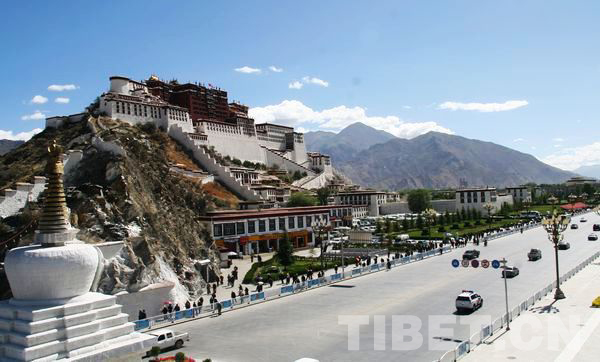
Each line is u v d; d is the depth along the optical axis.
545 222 51.69
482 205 184.00
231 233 94.75
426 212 150.38
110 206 59.19
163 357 35.72
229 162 178.00
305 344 39.19
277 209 112.31
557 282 49.78
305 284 63.69
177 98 192.75
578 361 31.94
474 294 48.19
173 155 145.62
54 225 29.95
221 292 64.12
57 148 30.72
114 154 70.56
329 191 187.88
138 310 49.66
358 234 112.44
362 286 64.25
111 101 140.38
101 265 31.25
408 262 84.38
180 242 68.56
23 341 27.06
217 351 38.09
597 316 42.16
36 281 28.23
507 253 88.69
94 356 28.14
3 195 64.00
